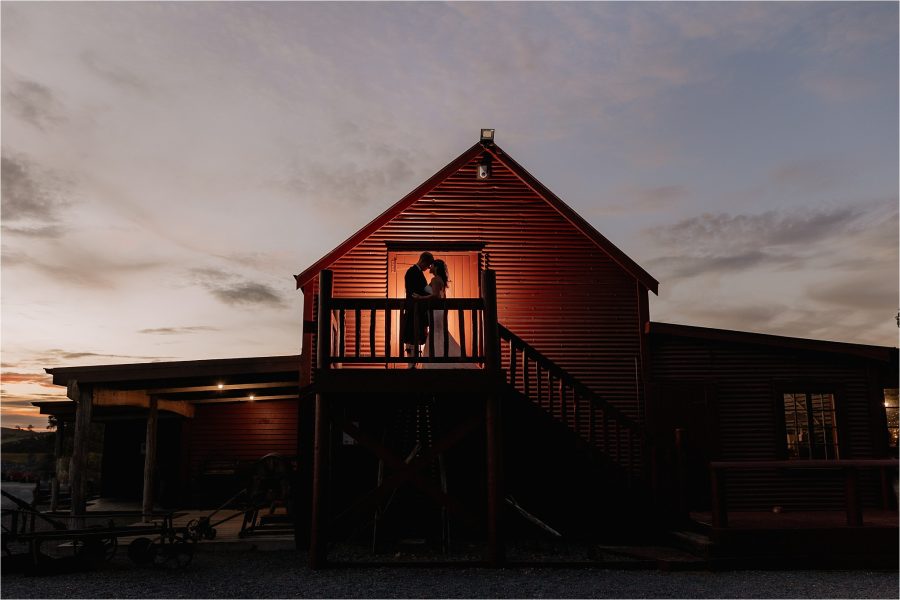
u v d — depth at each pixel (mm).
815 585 8234
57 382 12641
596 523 11789
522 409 10883
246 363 12812
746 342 13211
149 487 13773
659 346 13398
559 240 13609
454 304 9695
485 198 13672
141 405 13945
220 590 8086
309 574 9000
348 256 13164
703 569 9164
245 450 16672
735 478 12945
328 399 9664
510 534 11828
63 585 8484
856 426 13211
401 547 11000
